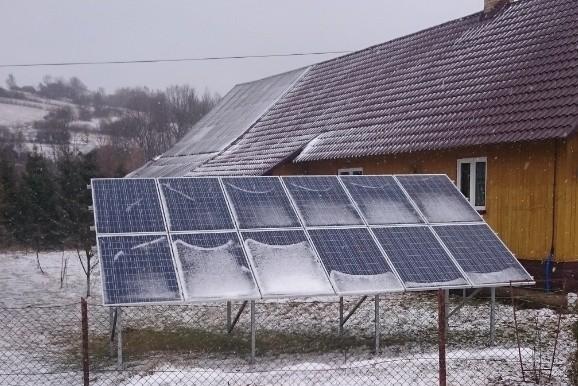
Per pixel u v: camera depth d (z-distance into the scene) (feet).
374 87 70.95
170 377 27.99
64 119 332.60
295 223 34.06
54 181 115.24
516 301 44.88
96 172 118.32
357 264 32.30
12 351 34.50
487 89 53.31
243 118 96.63
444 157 52.95
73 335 38.40
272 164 67.46
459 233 36.22
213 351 33.91
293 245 32.55
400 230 35.37
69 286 61.16
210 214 33.32
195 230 32.09
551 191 44.37
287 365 30.89
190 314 42.96
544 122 44.06
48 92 406.62
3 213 110.63
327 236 33.68
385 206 37.01
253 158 74.59
